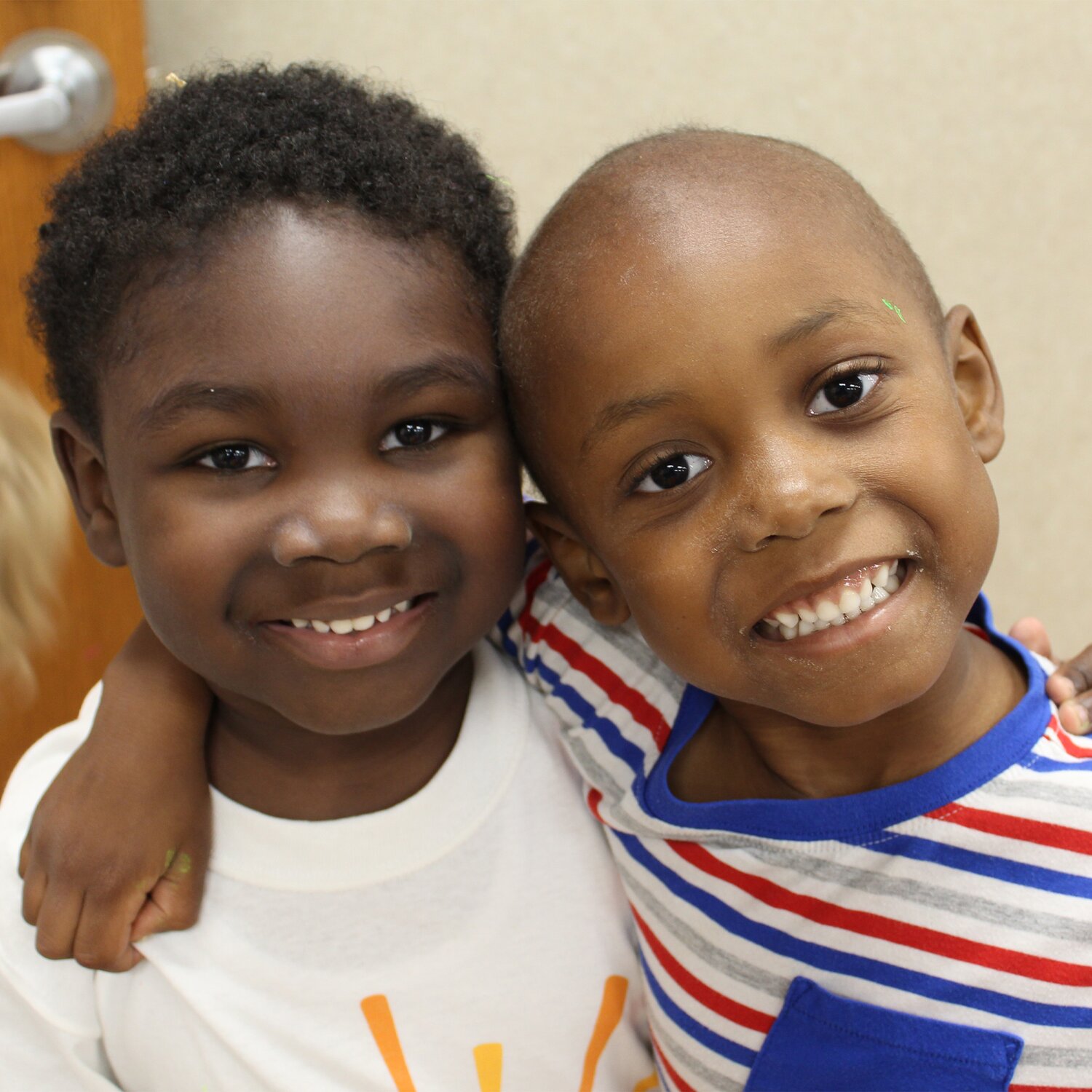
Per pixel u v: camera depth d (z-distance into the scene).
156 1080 0.76
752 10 1.39
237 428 0.62
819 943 0.67
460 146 0.77
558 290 0.65
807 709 0.64
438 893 0.75
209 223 0.62
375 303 0.62
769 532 0.60
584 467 0.66
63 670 1.19
